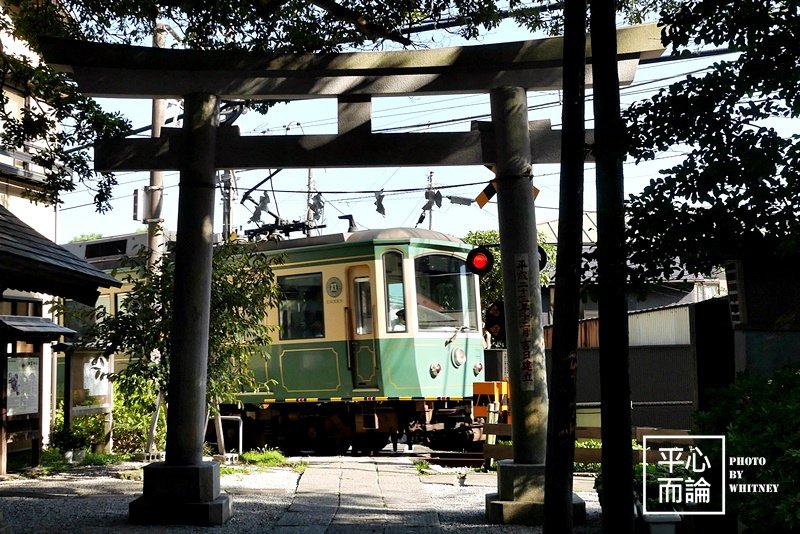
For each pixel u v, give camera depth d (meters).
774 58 7.68
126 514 12.60
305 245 22.62
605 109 8.55
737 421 8.44
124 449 22.23
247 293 17.77
